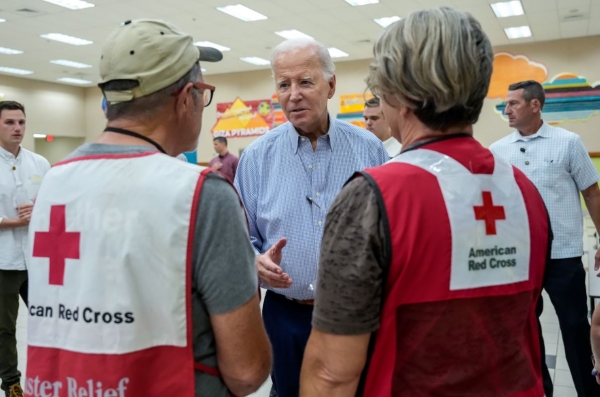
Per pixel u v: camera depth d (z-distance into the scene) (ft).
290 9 27.48
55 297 2.97
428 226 2.69
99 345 2.82
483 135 37.68
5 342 9.11
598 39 34.35
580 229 8.79
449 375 2.77
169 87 3.05
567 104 35.40
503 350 2.89
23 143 47.85
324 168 5.58
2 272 9.11
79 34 31.91
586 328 8.62
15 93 47.26
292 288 5.49
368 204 2.71
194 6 26.68
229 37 33.65
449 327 2.74
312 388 2.86
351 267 2.69
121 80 2.97
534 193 3.19
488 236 2.83
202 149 48.26
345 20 29.71
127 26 3.06
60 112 51.49
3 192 9.37
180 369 2.86
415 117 2.95
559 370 10.35
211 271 2.85
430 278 2.70
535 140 9.04
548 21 30.22
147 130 3.09
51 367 2.96
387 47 2.85
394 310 2.74
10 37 32.53
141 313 2.84
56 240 2.98
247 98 46.50
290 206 5.53
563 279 8.66
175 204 2.82
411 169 2.80
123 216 2.84
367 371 2.82
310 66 5.39
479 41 2.79
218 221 2.87
